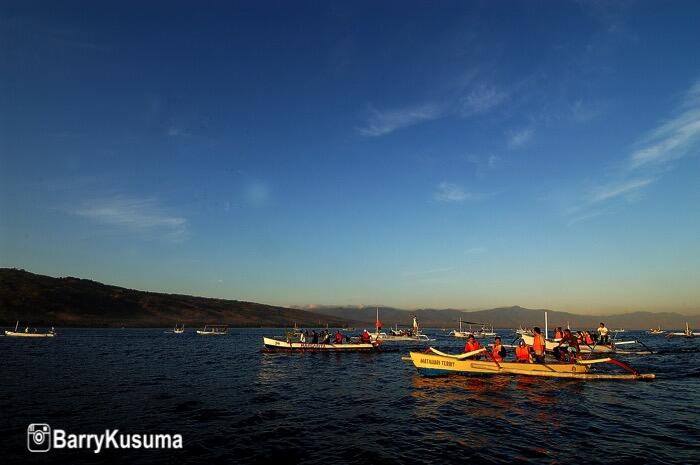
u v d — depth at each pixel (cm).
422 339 8788
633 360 3925
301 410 1786
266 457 1184
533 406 1852
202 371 3153
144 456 1191
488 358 2681
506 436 1395
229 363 3797
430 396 2089
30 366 3256
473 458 1180
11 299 18575
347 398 2058
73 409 1744
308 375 2953
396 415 1692
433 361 2658
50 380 2541
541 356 2625
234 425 1520
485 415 1689
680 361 3875
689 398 2041
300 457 1186
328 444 1305
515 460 1164
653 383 2458
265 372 3119
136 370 3150
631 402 1938
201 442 1317
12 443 1291
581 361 2638
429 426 1523
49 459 1165
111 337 9375
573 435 1407
